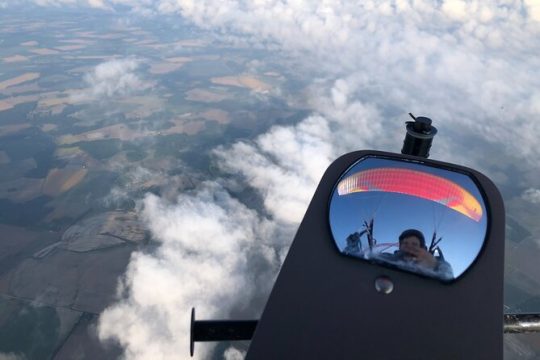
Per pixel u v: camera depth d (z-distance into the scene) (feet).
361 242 13.51
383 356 10.59
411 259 12.91
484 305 11.58
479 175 15.98
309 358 10.58
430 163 16.19
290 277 12.42
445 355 10.55
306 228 14.03
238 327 13.09
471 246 13.29
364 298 11.80
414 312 11.44
